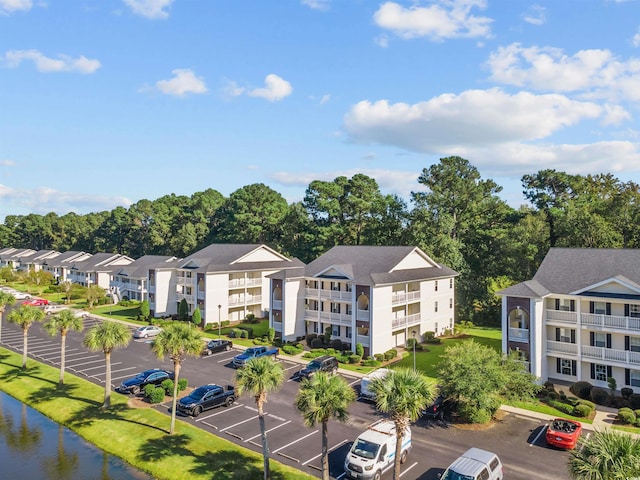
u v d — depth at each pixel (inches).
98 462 1075.9
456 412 1278.3
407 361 1863.9
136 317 2783.0
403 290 2129.7
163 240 5187.0
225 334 2372.0
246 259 2780.5
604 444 647.8
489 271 3024.1
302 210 4023.1
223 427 1215.6
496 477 888.3
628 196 2691.9
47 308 3014.3
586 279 1560.0
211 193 5821.9
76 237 6653.5
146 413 1317.7
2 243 7485.2
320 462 1021.8
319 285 2151.8
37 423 1314.0
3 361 1873.8
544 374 1569.9
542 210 3021.7
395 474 811.4
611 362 1453.0
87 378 1646.2
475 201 3353.8
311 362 1667.1
